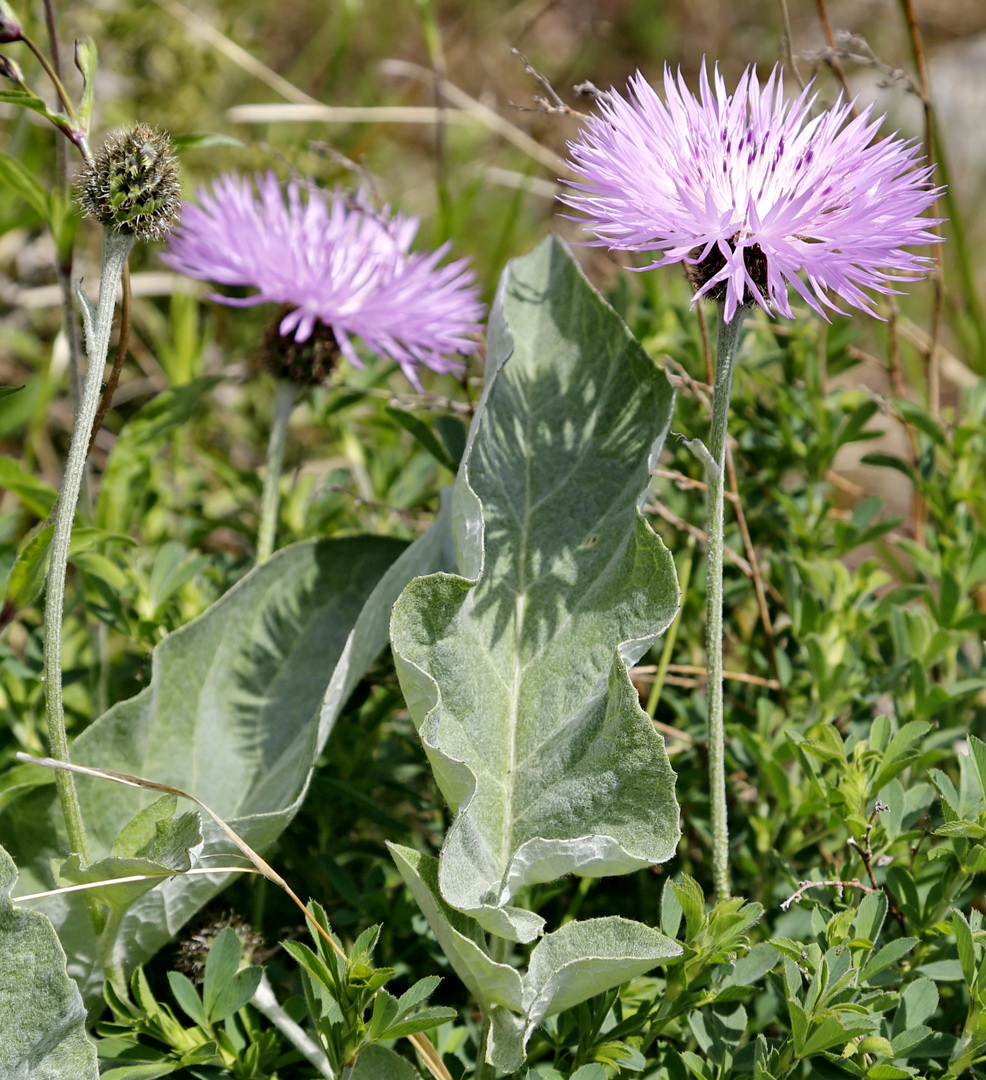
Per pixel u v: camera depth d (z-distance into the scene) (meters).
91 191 0.47
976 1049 0.48
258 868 0.48
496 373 0.50
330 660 0.53
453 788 0.48
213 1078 0.49
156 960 0.52
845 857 0.53
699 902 0.48
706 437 0.58
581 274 0.53
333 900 0.54
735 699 0.57
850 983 0.47
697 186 0.48
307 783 0.50
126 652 0.58
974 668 0.57
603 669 0.49
